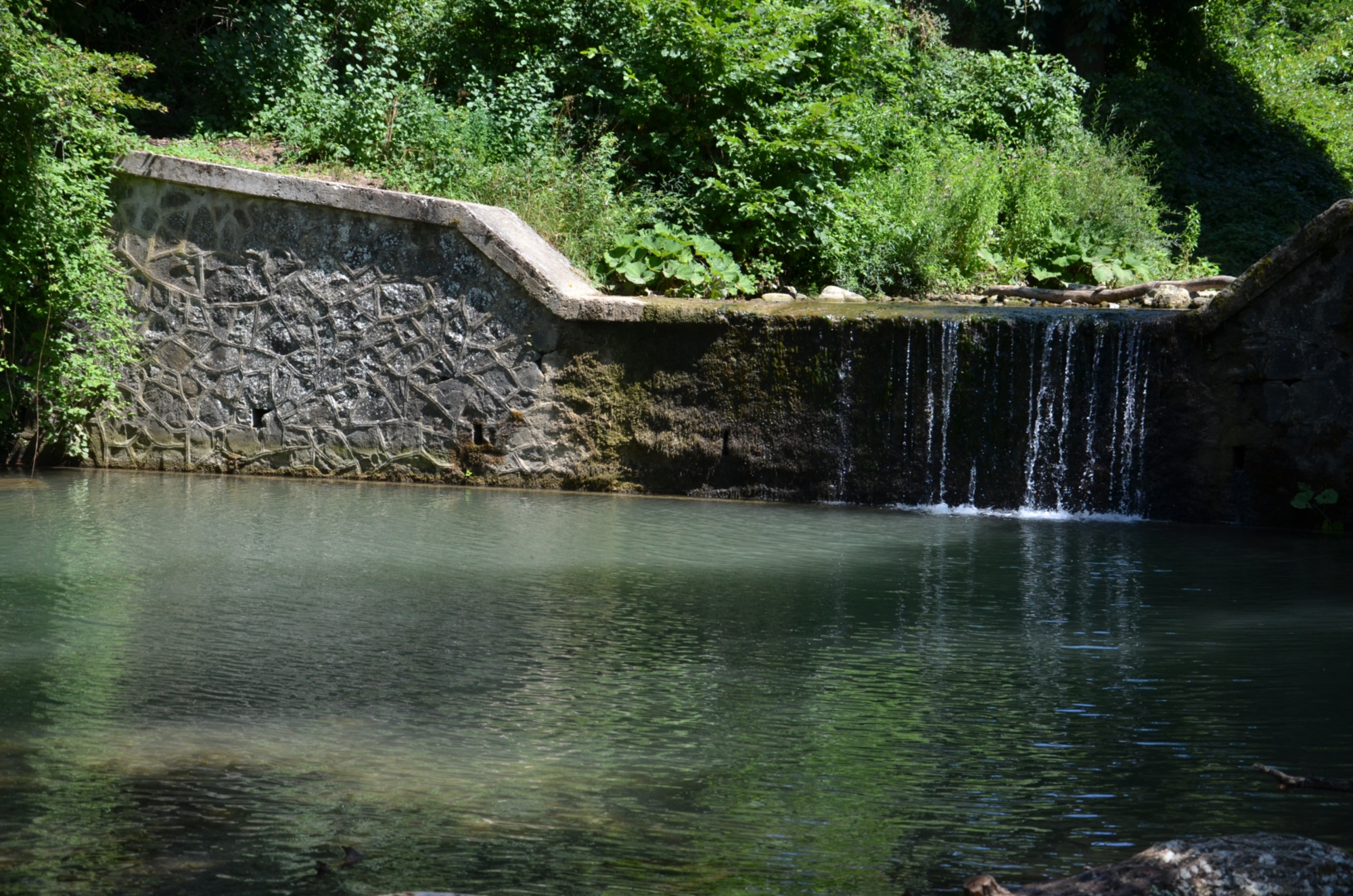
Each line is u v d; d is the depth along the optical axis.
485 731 4.44
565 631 5.98
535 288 11.04
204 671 5.18
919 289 14.76
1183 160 22.28
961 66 19.73
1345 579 7.42
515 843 3.41
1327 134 25.66
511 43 15.24
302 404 11.60
